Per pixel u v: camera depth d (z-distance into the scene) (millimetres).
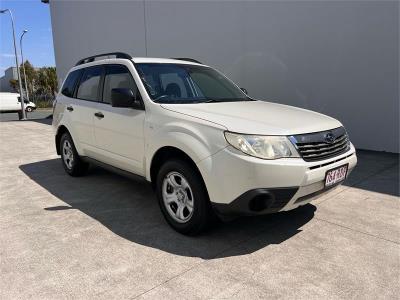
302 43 7734
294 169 2977
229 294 2604
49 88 52094
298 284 2717
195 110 3570
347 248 3258
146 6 11562
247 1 8586
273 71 8367
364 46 6855
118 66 4488
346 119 7340
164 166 3582
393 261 3033
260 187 2930
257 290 2645
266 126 3129
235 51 9055
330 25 7246
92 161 5051
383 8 6512
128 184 5297
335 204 4309
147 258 3119
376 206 4230
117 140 4301
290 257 3109
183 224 3500
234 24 8961
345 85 7238
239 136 2992
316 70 7609
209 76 4754
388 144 6852
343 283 2727
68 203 4535
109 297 2588
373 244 3328
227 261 3057
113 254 3195
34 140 10086
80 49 15664
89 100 4996
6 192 5047
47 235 3596
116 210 4266
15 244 3402
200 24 9820
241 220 3873
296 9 7707
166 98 3953
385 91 6727
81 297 2592
